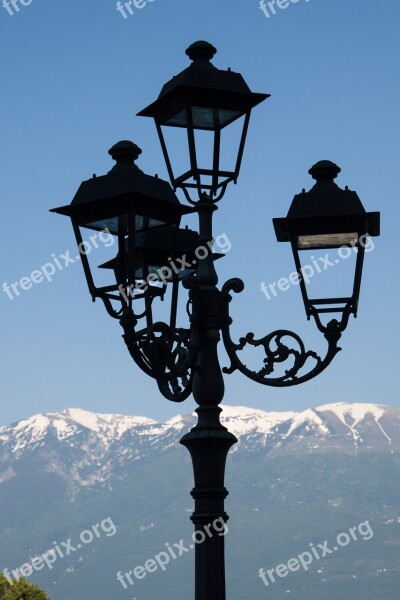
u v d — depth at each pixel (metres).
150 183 15.38
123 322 15.23
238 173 15.55
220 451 15.13
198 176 15.42
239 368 15.44
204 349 15.48
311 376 15.59
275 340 15.59
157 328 15.16
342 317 15.90
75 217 15.56
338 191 16.11
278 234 16.56
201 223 15.69
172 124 15.73
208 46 15.80
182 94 15.24
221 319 15.46
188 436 15.19
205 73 15.38
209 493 14.96
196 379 15.45
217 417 15.35
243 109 15.44
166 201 15.38
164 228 17.88
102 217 15.37
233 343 15.48
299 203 16.05
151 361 15.09
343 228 15.92
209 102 15.30
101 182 15.38
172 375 14.98
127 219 15.65
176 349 15.44
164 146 15.70
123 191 15.09
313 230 15.93
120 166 15.62
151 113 15.82
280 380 15.52
